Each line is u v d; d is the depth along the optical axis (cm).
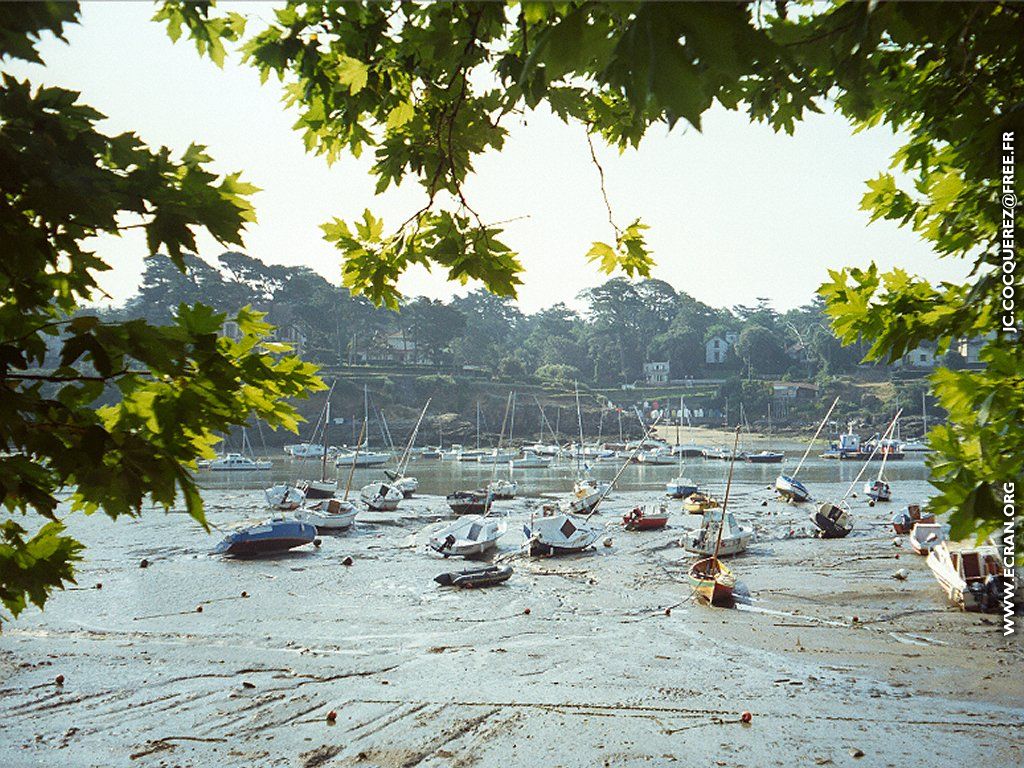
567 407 13338
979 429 313
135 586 2938
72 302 296
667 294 16475
